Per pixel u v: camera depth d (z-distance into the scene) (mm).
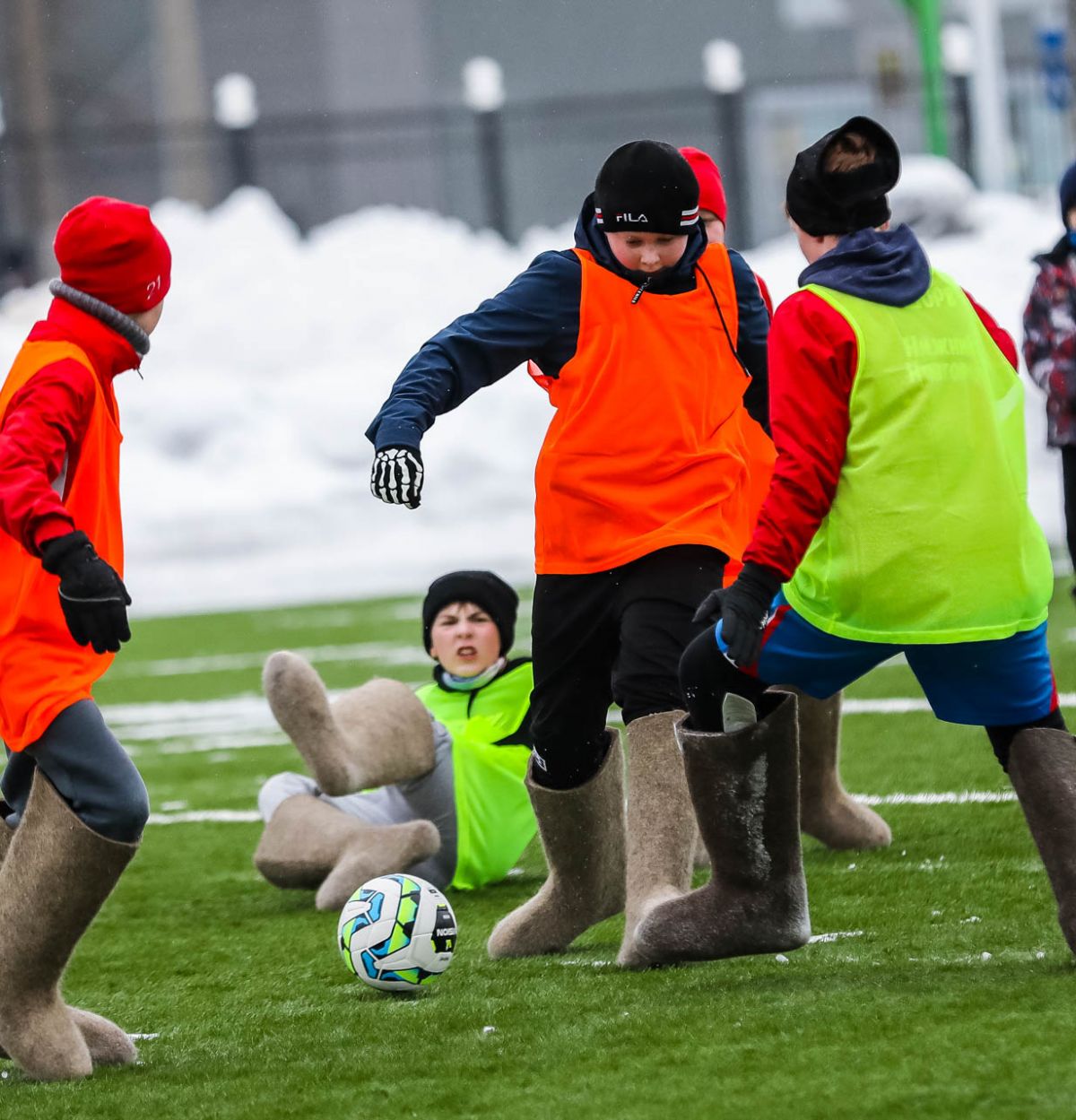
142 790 13656
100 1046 14516
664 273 16672
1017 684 14484
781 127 133500
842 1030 13438
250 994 17141
